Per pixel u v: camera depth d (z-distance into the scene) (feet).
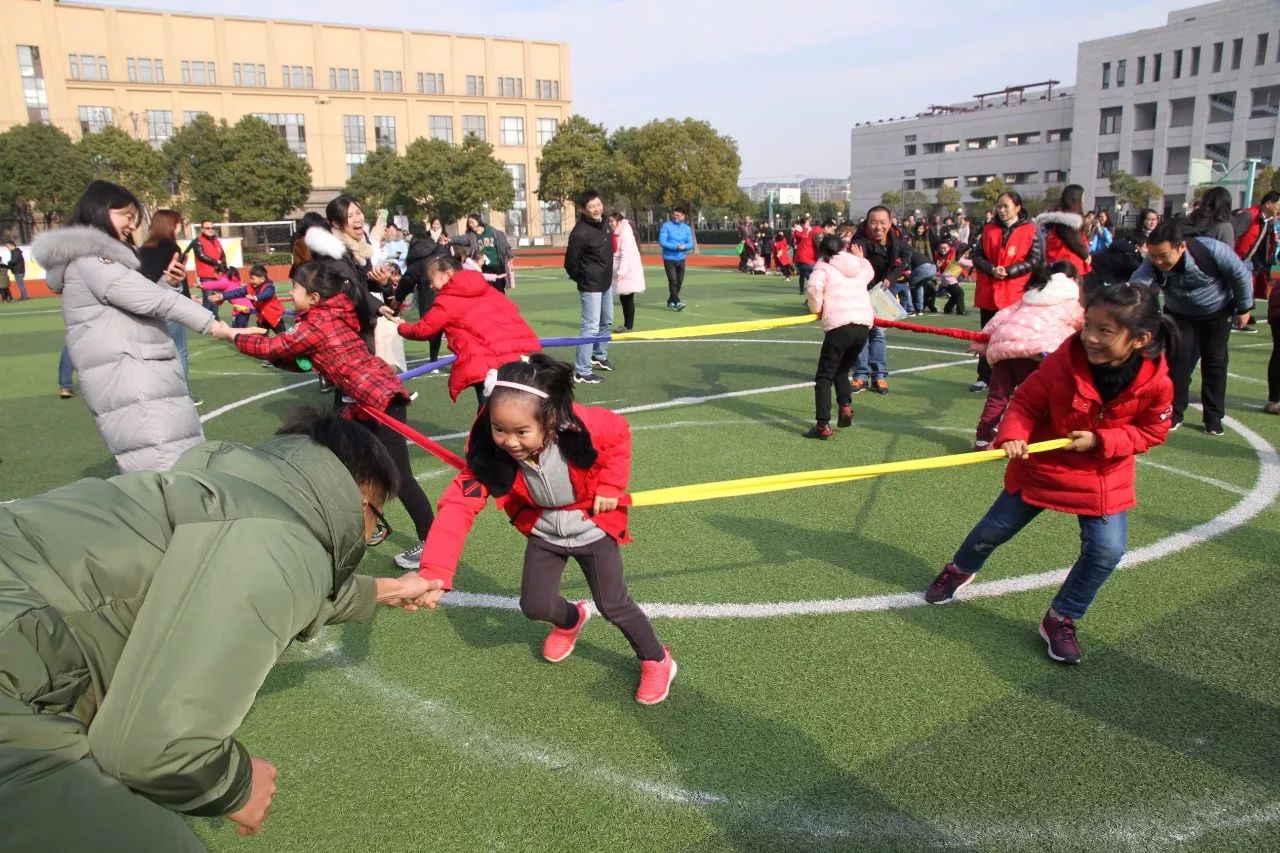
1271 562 14.70
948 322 46.16
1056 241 25.35
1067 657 11.53
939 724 10.33
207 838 8.66
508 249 41.93
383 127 221.46
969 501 18.02
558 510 10.09
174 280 15.40
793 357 36.11
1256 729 10.14
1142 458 20.68
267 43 207.92
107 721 4.76
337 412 6.88
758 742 10.07
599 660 12.03
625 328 43.98
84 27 190.49
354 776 9.59
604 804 9.08
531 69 236.43
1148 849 8.34
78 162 143.64
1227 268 20.95
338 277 14.48
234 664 4.94
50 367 38.58
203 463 6.06
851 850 8.38
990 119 283.38
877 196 319.27
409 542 16.55
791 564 14.97
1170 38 222.48
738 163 181.78
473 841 8.58
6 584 4.88
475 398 29.48
